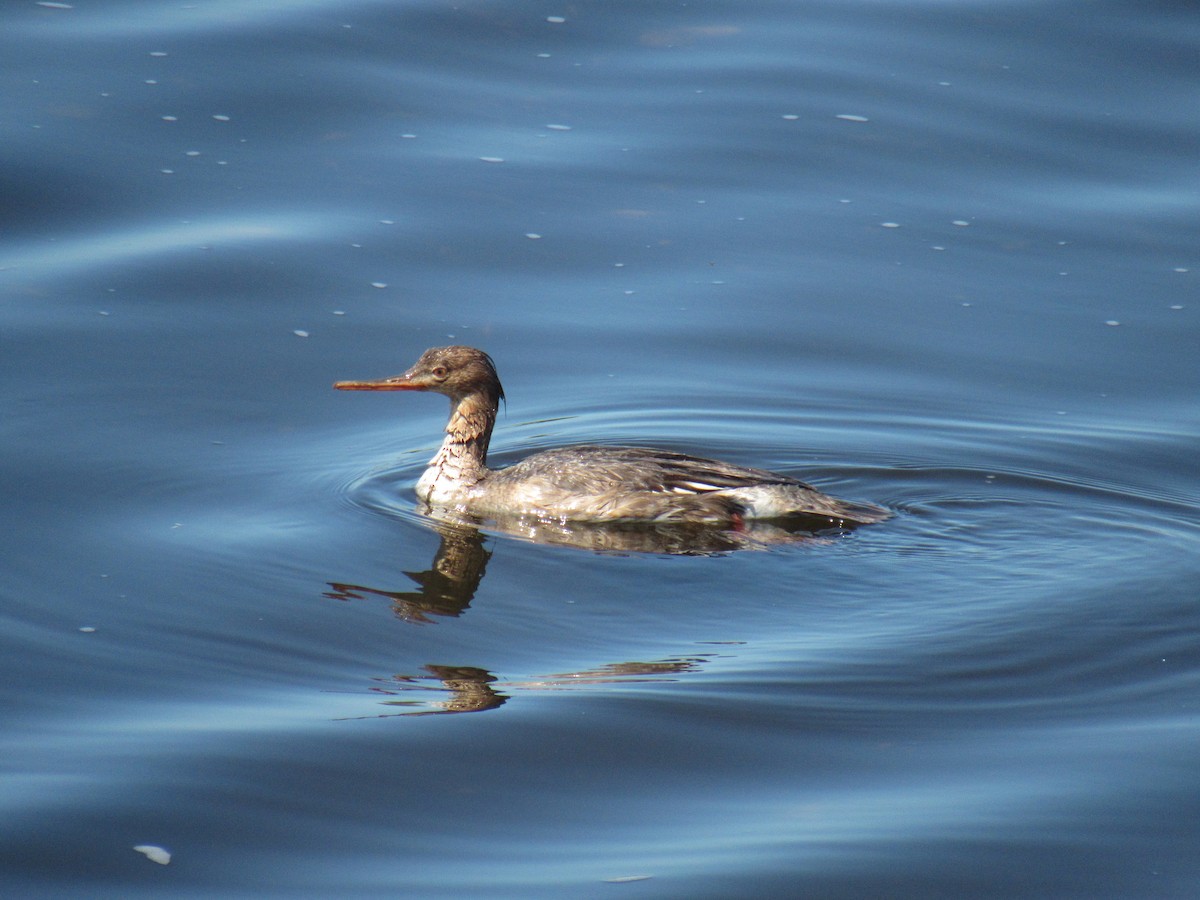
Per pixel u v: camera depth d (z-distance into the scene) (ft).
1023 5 80.02
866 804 31.99
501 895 28.84
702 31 78.13
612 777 32.99
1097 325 59.77
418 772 32.99
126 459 49.34
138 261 61.41
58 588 41.09
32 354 55.36
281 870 29.66
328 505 47.67
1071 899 28.89
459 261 62.80
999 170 69.15
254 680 36.99
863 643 38.93
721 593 42.11
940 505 48.06
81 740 33.94
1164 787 32.37
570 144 69.67
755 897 28.73
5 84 70.18
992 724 35.17
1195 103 73.26
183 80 71.72
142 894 28.81
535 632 39.75
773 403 55.16
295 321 58.90
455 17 77.97
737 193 67.26
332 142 69.15
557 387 55.93
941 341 58.90
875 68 75.15
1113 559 43.88
